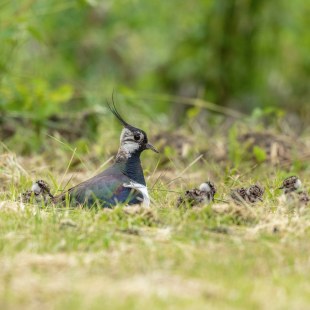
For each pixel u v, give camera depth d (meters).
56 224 10.37
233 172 14.41
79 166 15.45
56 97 17.94
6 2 18.14
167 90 25.72
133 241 9.84
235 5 24.70
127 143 12.27
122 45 26.19
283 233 10.17
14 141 17.05
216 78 24.80
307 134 19.12
